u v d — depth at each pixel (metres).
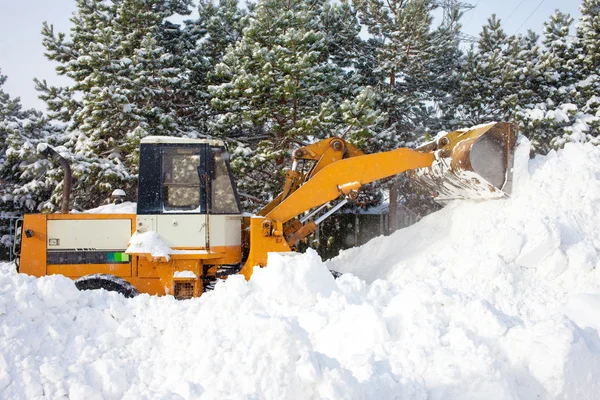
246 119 14.19
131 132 13.89
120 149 14.21
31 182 16.38
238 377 3.54
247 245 7.88
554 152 8.18
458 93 18.92
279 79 14.11
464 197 8.34
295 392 3.41
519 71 18.02
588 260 6.65
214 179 7.26
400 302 4.55
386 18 18.22
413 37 17.45
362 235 19.55
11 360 3.96
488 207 7.80
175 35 17.81
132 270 7.11
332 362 3.70
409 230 8.98
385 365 3.82
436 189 8.69
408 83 18.41
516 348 3.87
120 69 14.51
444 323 4.31
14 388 3.77
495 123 7.59
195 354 4.03
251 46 14.67
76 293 4.81
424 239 8.46
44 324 4.43
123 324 4.57
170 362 4.15
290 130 14.06
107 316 4.69
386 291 5.45
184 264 7.07
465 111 19.38
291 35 14.27
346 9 18.14
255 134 16.12
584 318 5.31
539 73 18.06
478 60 18.92
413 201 18.31
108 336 4.42
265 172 15.24
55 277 4.77
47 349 4.24
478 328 4.17
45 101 16.03
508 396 3.55
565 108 17.48
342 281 5.60
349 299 5.12
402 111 17.81
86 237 7.14
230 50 14.95
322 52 17.22
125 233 7.19
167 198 7.04
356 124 13.50
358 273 8.63
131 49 15.55
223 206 7.24
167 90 15.67
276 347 3.64
